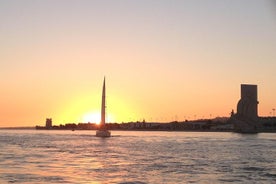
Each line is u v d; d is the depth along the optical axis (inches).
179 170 2947.8
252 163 3464.6
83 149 5177.2
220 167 3152.1
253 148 5506.9
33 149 5113.2
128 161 3558.1
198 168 3073.3
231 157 4033.0
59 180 2422.5
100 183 2349.9
